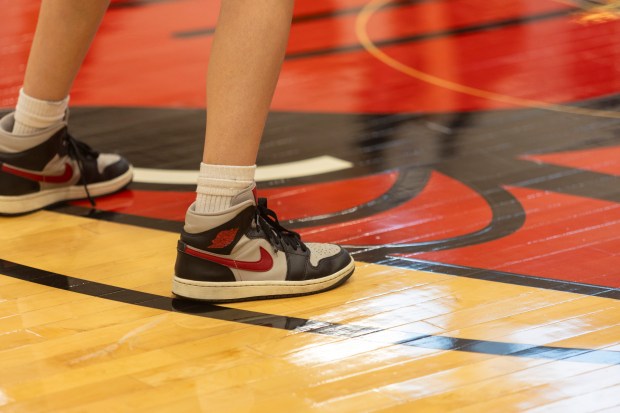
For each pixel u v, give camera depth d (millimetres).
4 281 3412
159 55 6496
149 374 2748
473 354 2852
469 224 3918
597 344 2916
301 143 4926
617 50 6645
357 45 6785
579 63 6375
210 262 3229
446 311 3156
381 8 7754
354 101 5629
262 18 3107
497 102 5625
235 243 3207
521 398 2600
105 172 4227
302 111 5434
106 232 3873
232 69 3133
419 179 4438
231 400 2594
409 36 7008
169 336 2992
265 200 3355
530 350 2879
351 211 4070
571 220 3947
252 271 3252
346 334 2998
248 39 3111
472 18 7461
